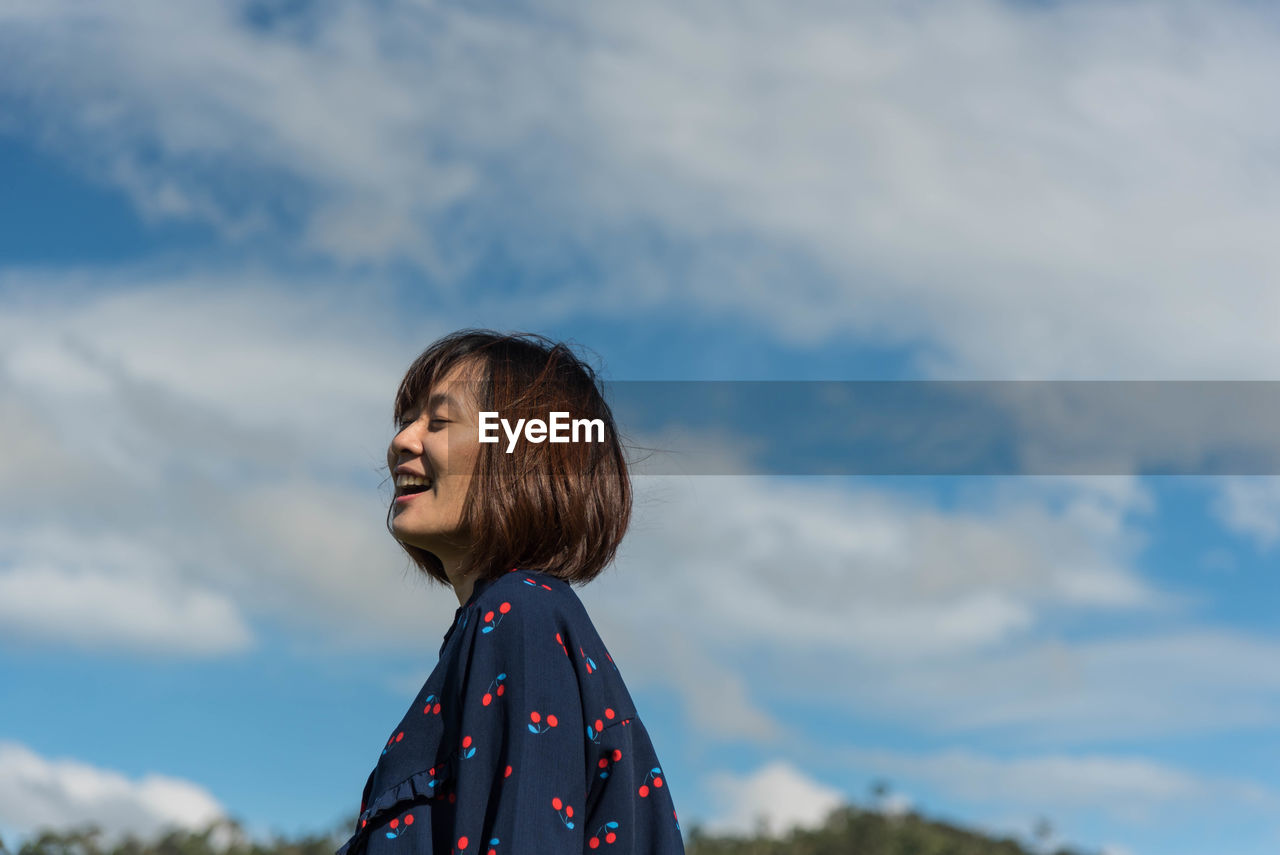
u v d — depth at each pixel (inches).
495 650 73.8
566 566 82.6
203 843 645.3
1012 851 948.6
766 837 964.0
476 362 85.5
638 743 78.3
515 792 68.4
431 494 82.6
